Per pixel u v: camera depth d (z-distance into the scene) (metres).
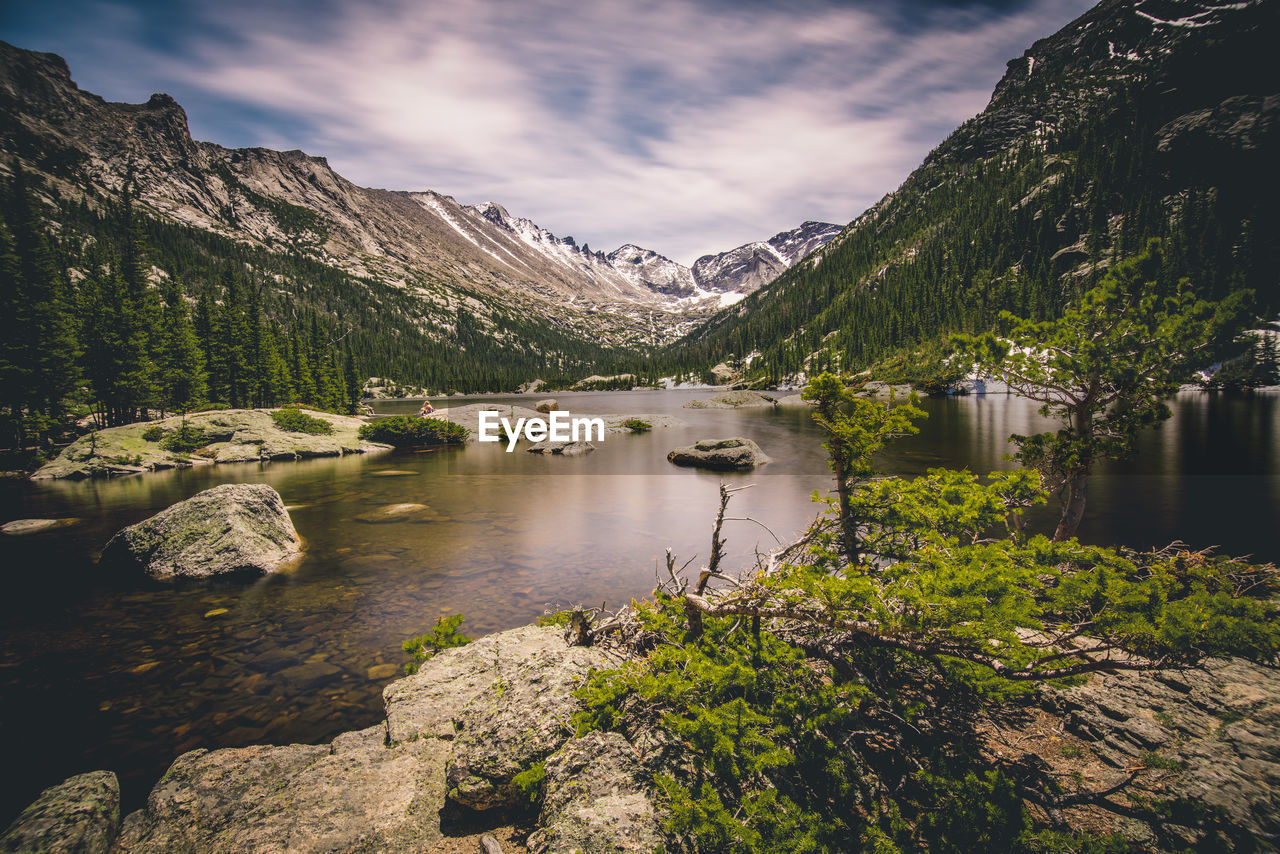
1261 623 3.49
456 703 5.81
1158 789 4.01
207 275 148.00
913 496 7.06
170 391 44.03
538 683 5.48
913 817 3.90
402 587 10.93
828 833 3.51
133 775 5.52
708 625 5.76
